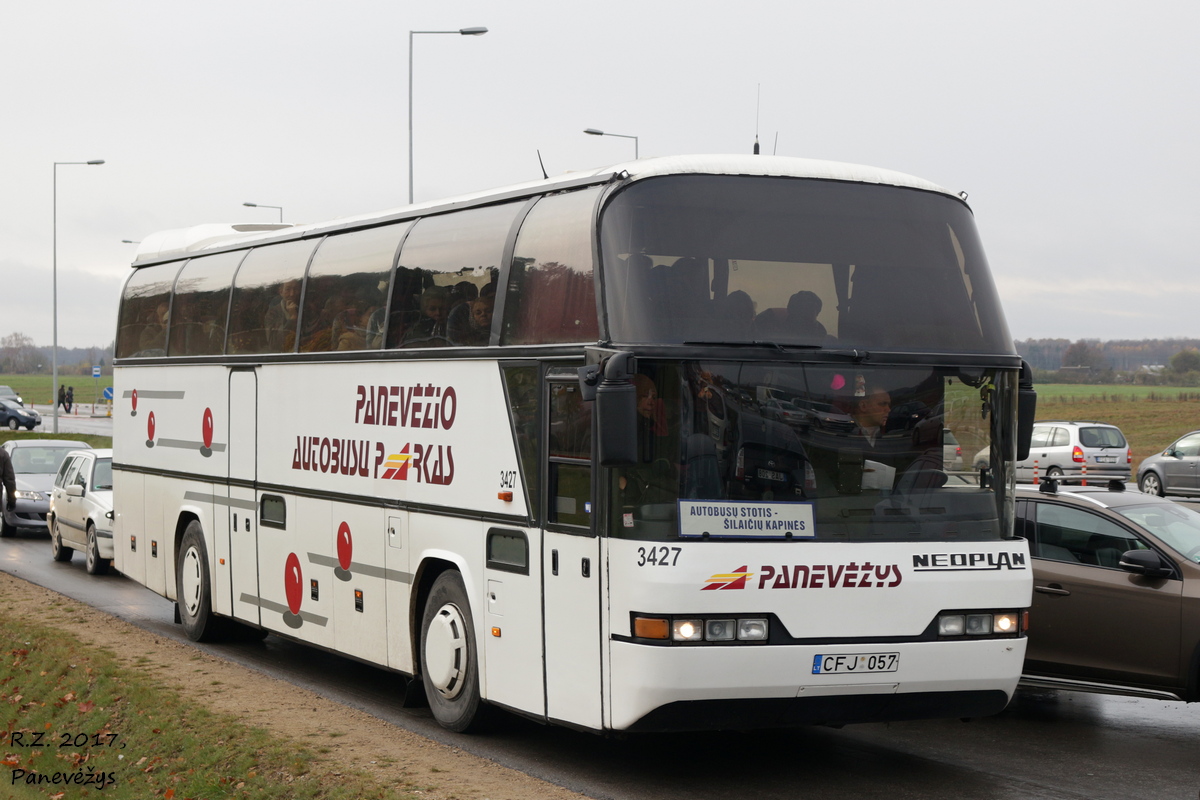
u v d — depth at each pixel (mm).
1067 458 36812
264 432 12250
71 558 21672
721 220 7977
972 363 8172
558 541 8102
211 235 14594
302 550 11531
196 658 12539
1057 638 10086
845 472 7773
